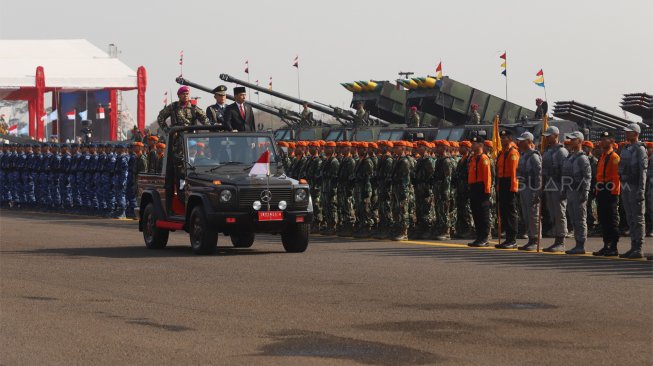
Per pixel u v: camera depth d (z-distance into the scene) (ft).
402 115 219.20
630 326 56.24
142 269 86.58
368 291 71.10
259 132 105.19
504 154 106.63
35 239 122.31
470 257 95.86
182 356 49.06
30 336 54.70
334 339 53.01
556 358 47.78
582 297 67.36
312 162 134.21
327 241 118.52
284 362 47.57
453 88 206.80
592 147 126.62
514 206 106.93
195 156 102.89
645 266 86.58
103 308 64.23
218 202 97.40
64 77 353.92
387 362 47.32
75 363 47.85
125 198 172.14
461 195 121.19
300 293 70.38
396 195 120.06
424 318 59.36
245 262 91.97
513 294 68.95
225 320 59.21
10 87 349.00
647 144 121.08
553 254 99.30
